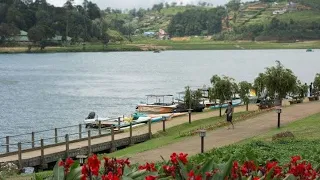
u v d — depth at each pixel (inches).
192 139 911.0
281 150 637.9
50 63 5290.4
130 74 3988.7
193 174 213.6
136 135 1122.7
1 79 3499.0
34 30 6791.3
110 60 5920.3
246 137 892.0
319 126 925.8
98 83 3228.3
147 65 5059.1
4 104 2197.3
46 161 912.3
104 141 1055.6
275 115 1186.6
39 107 2105.1
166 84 3127.5
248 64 5059.1
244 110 1526.8
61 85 3085.6
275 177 234.2
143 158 732.7
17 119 1788.9
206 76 3708.2
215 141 868.6
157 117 1542.8
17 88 2908.5
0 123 1699.1
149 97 2404.0
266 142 726.5
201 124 1279.5
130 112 1925.4
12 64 5098.4
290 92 1444.4
